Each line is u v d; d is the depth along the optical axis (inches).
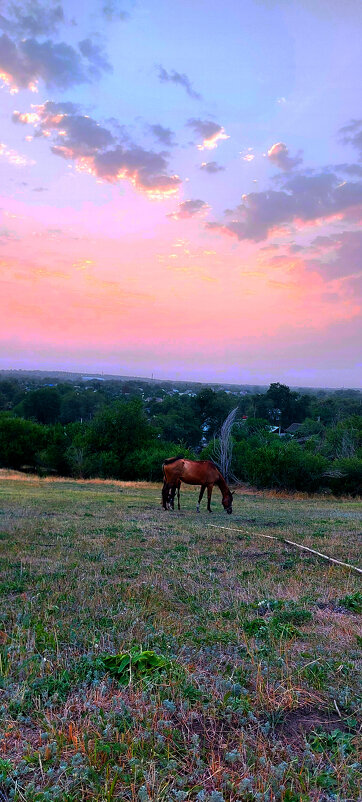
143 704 132.3
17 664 156.0
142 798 97.2
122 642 179.0
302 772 107.9
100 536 425.1
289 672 156.7
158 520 560.4
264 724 128.0
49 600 231.8
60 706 133.3
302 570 319.0
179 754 114.5
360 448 1551.4
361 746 118.3
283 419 3865.7
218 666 161.8
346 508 855.7
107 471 1537.9
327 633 197.6
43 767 108.2
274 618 209.5
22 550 355.3
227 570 314.8
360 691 145.5
